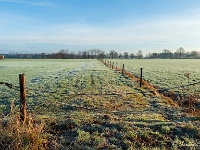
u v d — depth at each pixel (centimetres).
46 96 1716
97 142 771
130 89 2173
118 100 1592
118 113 1223
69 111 1295
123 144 766
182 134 860
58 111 1305
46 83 2655
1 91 1989
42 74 4084
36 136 717
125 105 1463
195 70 5338
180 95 1972
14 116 812
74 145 747
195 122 1026
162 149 725
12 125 752
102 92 1973
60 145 746
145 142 784
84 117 1052
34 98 1638
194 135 853
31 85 2492
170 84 2712
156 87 2505
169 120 1084
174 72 4644
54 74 4062
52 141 770
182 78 3400
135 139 801
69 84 2541
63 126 921
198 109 1405
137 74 4138
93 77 3316
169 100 1723
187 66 7400
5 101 1591
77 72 4412
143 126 931
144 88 2247
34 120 944
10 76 3656
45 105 1429
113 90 2091
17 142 682
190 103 1634
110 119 1030
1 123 775
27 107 1383
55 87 2319
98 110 1313
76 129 881
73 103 1488
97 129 890
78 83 2628
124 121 993
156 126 934
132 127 907
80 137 803
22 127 737
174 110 1347
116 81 2800
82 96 1691
